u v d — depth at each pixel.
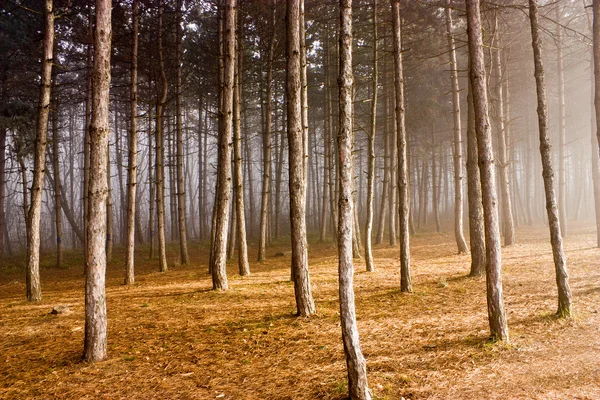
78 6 16.92
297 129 8.44
